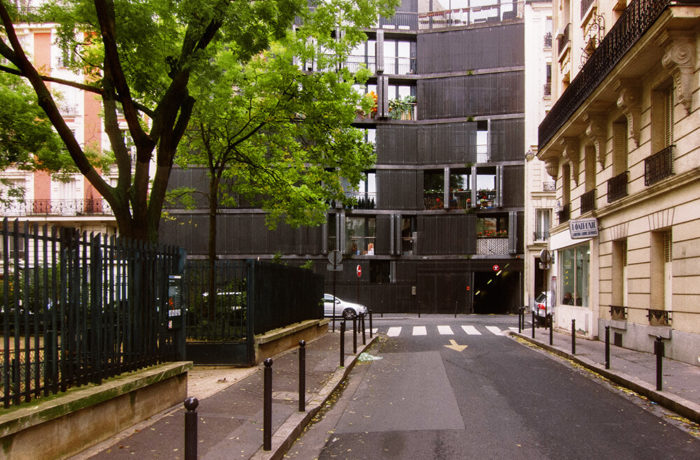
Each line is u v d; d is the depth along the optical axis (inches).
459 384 391.2
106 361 243.6
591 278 713.0
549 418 289.6
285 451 236.7
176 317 315.3
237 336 452.1
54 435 195.3
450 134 1446.9
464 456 226.1
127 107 337.1
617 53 559.5
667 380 375.9
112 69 328.2
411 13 1492.4
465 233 1428.4
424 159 1457.9
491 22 1453.0
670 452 231.3
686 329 468.4
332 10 554.3
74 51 430.6
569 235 806.5
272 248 1402.6
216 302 455.5
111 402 235.0
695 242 453.4
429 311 1427.2
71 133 323.3
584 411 306.3
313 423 288.5
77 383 224.2
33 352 220.5
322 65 611.5
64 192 1258.0
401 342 707.4
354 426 280.2
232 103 580.1
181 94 361.4
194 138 644.1
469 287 1416.1
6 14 304.0
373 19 551.5
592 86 629.6
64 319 216.1
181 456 209.5
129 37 369.1
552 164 914.7
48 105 314.2
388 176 1454.2
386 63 1491.1
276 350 523.2
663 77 515.8
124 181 346.9
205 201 1386.6
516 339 742.5
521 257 1392.7
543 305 951.6
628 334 587.2
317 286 763.4
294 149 729.6
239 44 374.6
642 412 305.0
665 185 496.1
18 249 192.4
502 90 1432.1
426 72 1472.7
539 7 1428.4
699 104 449.7
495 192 1434.5
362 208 1444.4
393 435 260.4
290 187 665.6
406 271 1443.2
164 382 286.0
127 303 265.4
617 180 629.9
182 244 1384.1
